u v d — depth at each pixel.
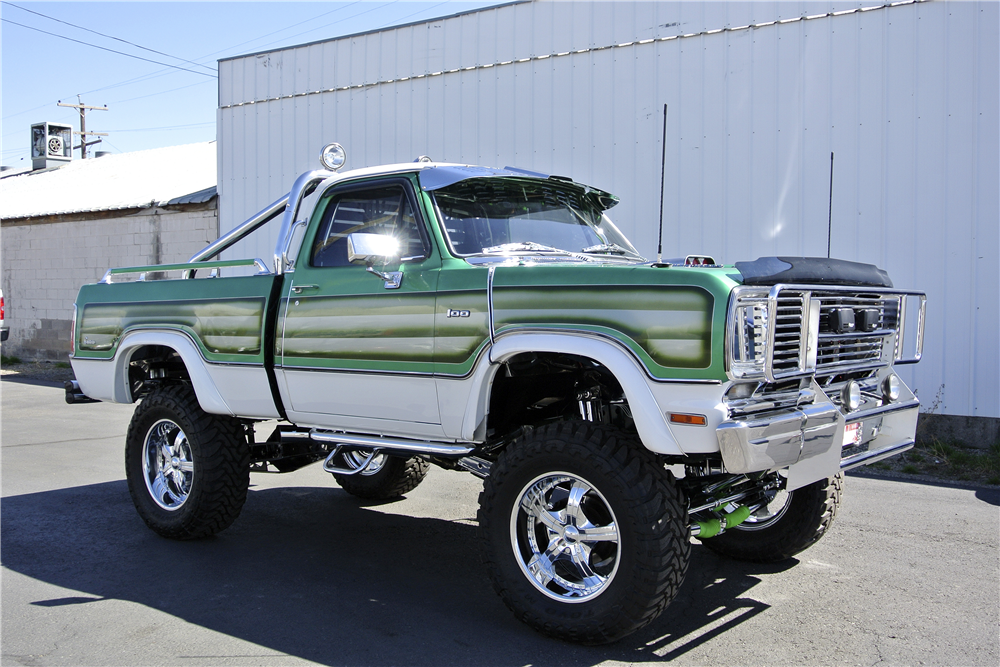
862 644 3.57
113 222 16.25
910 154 8.08
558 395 4.28
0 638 3.58
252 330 4.68
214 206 14.73
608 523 3.59
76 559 4.71
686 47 9.18
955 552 4.89
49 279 17.52
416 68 11.36
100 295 5.60
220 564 4.64
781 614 3.93
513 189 4.55
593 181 9.87
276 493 6.47
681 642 3.60
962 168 7.86
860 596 4.18
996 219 7.72
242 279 4.79
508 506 3.66
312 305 4.44
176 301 5.10
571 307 3.52
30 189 21.80
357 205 4.48
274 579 4.39
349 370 4.27
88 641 3.55
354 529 5.43
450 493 6.48
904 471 7.06
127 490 6.34
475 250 4.14
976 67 7.76
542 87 10.23
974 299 7.83
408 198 4.24
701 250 9.17
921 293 4.39
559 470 3.53
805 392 3.52
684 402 3.22
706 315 3.17
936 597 4.16
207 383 4.89
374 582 4.37
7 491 6.30
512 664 3.35
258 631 3.68
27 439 8.58
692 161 9.20
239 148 13.42
